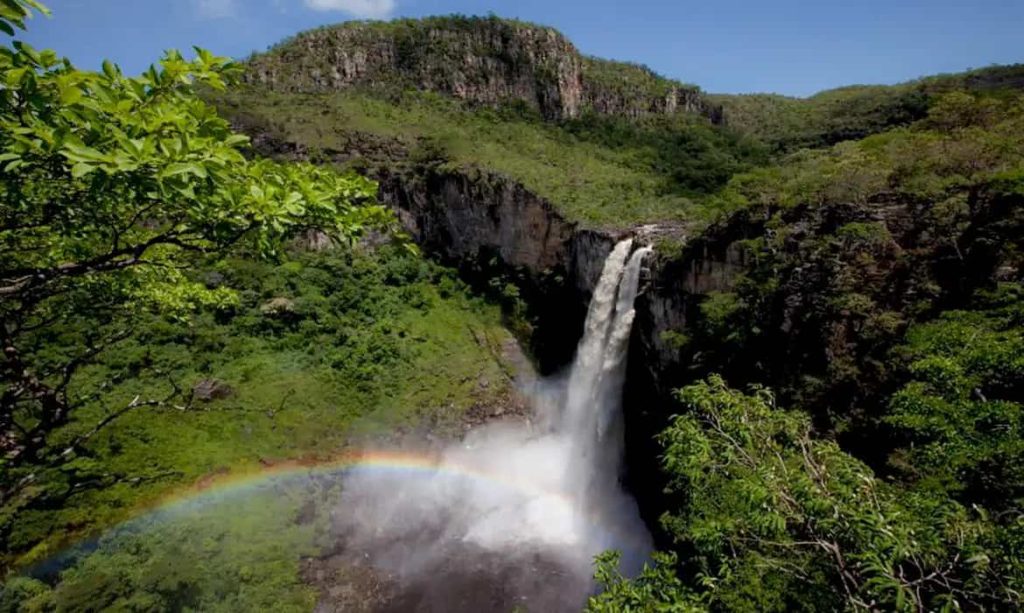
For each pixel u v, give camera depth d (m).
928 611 4.79
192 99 4.50
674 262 23.03
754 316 18.48
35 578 18.95
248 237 5.14
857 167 18.69
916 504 5.74
